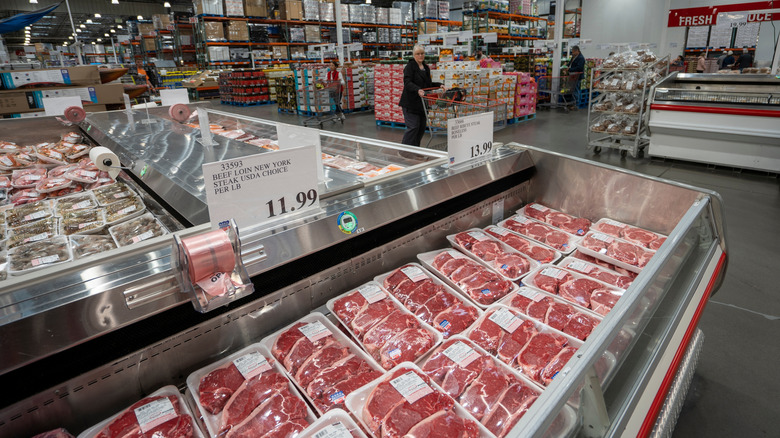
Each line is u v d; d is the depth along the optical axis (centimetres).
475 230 205
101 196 215
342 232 142
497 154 218
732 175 514
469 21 1304
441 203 189
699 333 177
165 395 113
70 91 503
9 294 95
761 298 269
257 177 123
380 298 153
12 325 88
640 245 183
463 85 752
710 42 1175
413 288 161
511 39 1457
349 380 120
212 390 114
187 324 119
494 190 215
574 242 200
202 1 1294
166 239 118
